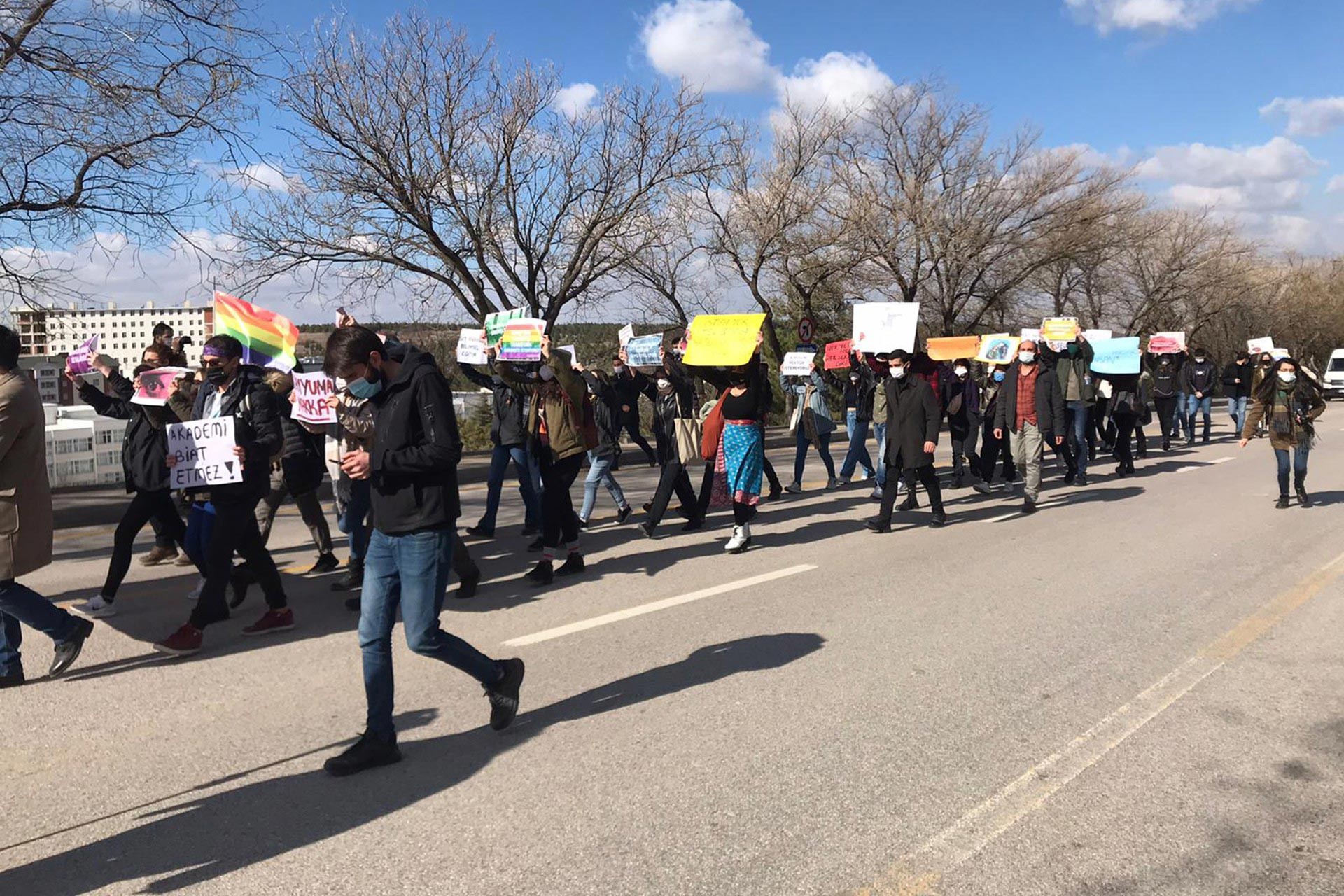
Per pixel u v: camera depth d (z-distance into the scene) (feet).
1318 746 13.26
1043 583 22.91
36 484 15.14
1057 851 10.48
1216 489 39.19
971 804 11.57
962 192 93.09
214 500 17.26
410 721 14.32
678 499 36.83
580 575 24.12
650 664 16.88
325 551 24.71
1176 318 150.92
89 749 13.32
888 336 34.73
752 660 17.07
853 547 27.61
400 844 10.65
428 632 12.69
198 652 17.66
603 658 17.26
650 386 35.88
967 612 20.26
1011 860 10.31
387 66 61.98
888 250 89.45
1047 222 93.15
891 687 15.66
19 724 14.19
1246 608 20.54
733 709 14.65
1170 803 11.60
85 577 24.13
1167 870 10.12
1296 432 33.04
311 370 26.99
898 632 18.81
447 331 72.18
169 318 47.29
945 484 42.52
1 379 14.64
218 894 9.67
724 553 26.86
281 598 18.98
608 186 69.72
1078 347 41.73
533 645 18.06
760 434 27.20
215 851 10.52
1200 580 23.16
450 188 63.72
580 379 23.36
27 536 15.02
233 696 15.37
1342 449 54.03
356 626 19.36
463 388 80.02
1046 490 40.16
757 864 10.19
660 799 11.66
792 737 13.56
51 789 12.09
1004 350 39.24
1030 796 11.77
